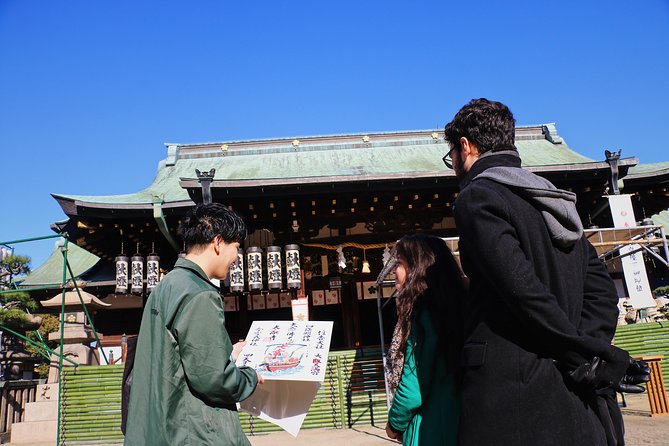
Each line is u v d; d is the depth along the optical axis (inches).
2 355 523.5
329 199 475.8
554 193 72.1
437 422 83.4
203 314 78.7
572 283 72.8
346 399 374.9
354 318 525.0
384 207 496.1
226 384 77.7
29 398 404.8
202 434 76.7
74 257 700.0
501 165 78.7
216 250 91.0
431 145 637.9
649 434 243.8
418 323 86.9
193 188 432.5
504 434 65.9
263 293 554.3
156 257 468.4
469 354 71.4
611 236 394.0
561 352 66.7
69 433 349.4
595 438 67.3
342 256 487.8
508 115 83.4
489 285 72.7
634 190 500.1
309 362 97.4
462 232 71.9
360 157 604.7
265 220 489.4
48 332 602.2
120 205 450.0
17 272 662.5
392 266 97.9
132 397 79.9
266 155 630.5
